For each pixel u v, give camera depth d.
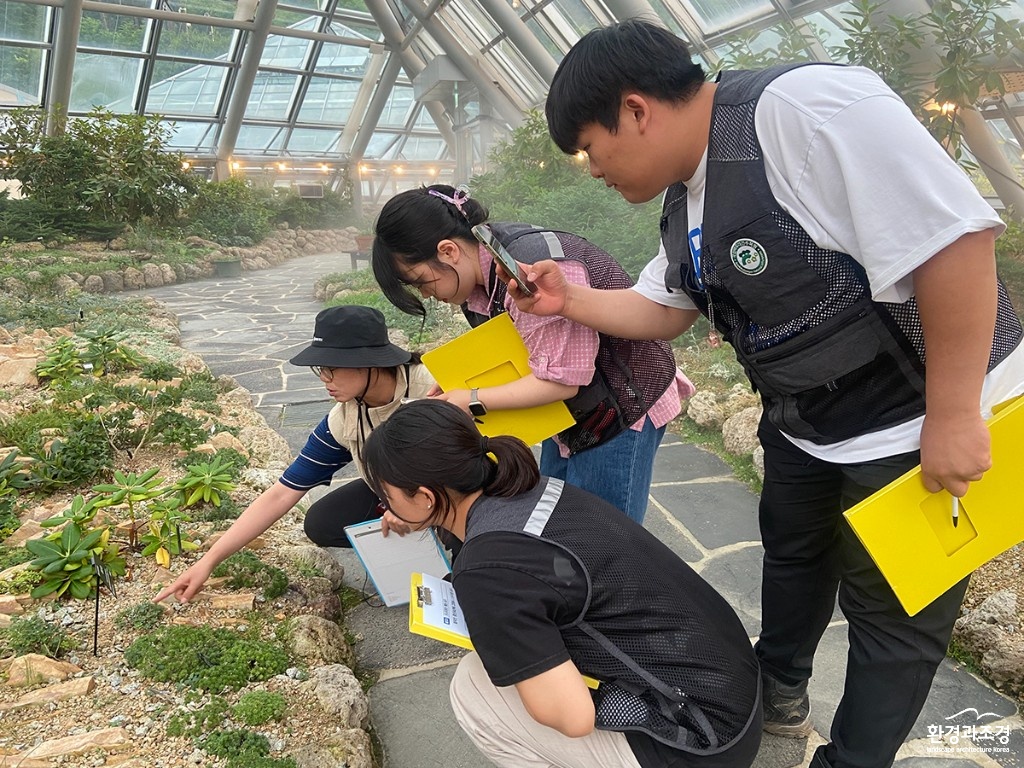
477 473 1.32
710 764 1.29
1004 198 7.38
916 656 1.39
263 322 8.37
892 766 1.82
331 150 22.70
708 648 1.31
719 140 1.23
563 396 1.76
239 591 2.31
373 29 18.16
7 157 13.26
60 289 9.96
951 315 1.10
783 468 1.65
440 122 20.55
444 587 1.53
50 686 1.83
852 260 1.19
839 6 6.86
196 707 1.81
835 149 1.11
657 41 1.23
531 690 1.20
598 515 1.35
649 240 6.45
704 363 5.01
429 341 6.16
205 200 16.19
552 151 9.66
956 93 5.42
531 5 11.14
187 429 3.27
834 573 1.75
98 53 15.89
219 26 15.87
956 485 1.17
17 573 2.24
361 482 2.59
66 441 3.10
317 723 1.79
